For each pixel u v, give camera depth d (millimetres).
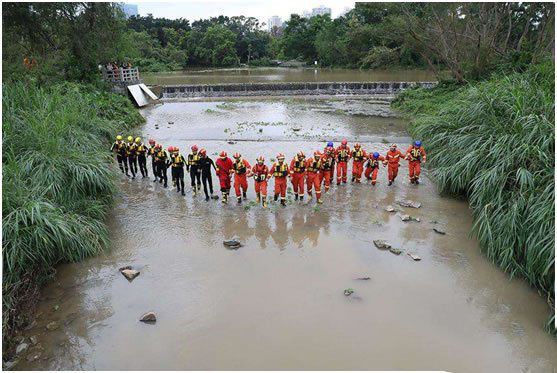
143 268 8359
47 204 7898
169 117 23891
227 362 6020
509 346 6410
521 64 21281
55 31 22984
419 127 15625
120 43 26844
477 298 7484
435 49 26969
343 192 12352
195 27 79875
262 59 73688
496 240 8406
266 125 21516
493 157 9539
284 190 11094
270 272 8234
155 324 6797
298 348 6281
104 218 10367
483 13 23766
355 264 8508
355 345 6352
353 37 39156
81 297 7457
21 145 9922
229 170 11070
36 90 14203
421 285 7840
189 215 10789
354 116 24469
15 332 6492
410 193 12203
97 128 14719
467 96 14078
